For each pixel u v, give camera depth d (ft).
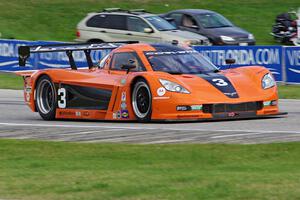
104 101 154.40
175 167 101.04
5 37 388.57
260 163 103.09
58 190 85.40
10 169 101.91
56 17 439.22
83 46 169.99
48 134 136.15
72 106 160.25
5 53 280.51
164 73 146.82
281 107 180.24
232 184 84.94
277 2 478.59
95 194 82.58
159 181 88.17
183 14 335.47
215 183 85.51
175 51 156.25
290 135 125.39
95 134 133.69
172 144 119.34
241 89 146.82
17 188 87.35
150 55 153.48
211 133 129.70
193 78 146.61
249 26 428.15
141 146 118.42
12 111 182.19
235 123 142.61
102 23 320.91
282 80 244.22
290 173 92.58
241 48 250.98
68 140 128.36
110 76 155.74
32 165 104.83
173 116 142.31
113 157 110.73
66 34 412.16
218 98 143.13
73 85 160.04
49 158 111.75
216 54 254.27
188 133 130.41
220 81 147.02
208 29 327.88
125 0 477.77
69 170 99.86
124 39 314.55
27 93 169.58
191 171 96.43
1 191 86.02
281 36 383.45
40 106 165.78
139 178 90.53
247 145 116.06
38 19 434.30
